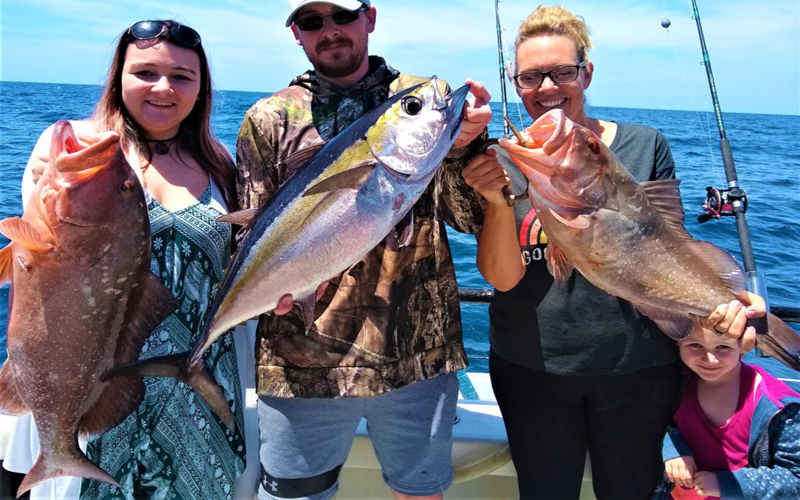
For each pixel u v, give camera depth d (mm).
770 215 10734
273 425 2219
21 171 14086
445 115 1844
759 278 2494
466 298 2857
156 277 1906
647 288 2043
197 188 2197
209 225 2145
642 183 2084
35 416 1827
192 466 2078
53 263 1720
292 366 2172
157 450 2043
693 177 15500
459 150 2041
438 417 2238
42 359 1777
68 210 1687
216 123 2381
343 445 2281
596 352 2232
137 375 1863
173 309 1932
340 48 2180
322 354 2148
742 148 25906
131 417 2002
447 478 2289
